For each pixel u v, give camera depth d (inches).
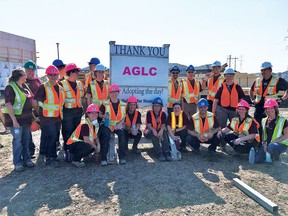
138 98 251.6
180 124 223.5
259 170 186.9
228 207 134.6
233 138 217.6
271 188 156.3
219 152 233.1
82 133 186.4
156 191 152.6
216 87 265.4
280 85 218.7
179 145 230.4
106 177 173.8
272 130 197.6
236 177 173.9
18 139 183.3
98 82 227.3
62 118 199.9
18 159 185.6
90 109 189.6
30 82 216.5
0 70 772.0
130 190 154.0
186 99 265.9
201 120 218.5
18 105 180.7
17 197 146.9
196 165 197.8
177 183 163.6
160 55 252.1
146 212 129.7
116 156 207.6
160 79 254.1
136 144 226.2
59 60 237.6
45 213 129.6
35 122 208.8
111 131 208.5
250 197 145.6
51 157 197.3
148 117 219.8
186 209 132.5
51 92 190.5
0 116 274.2
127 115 218.8
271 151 194.9
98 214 128.3
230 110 239.0
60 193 150.9
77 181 167.6
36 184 163.9
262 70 221.1
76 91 210.1
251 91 242.1
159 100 217.3
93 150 198.8
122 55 244.4
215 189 155.5
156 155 219.9
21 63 866.8
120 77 246.1
